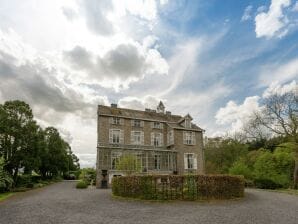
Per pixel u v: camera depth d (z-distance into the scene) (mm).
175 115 48375
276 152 39094
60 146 55188
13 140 33594
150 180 18734
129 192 19469
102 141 37281
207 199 18234
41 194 24375
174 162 39938
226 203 16922
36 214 12906
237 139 55656
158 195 18281
